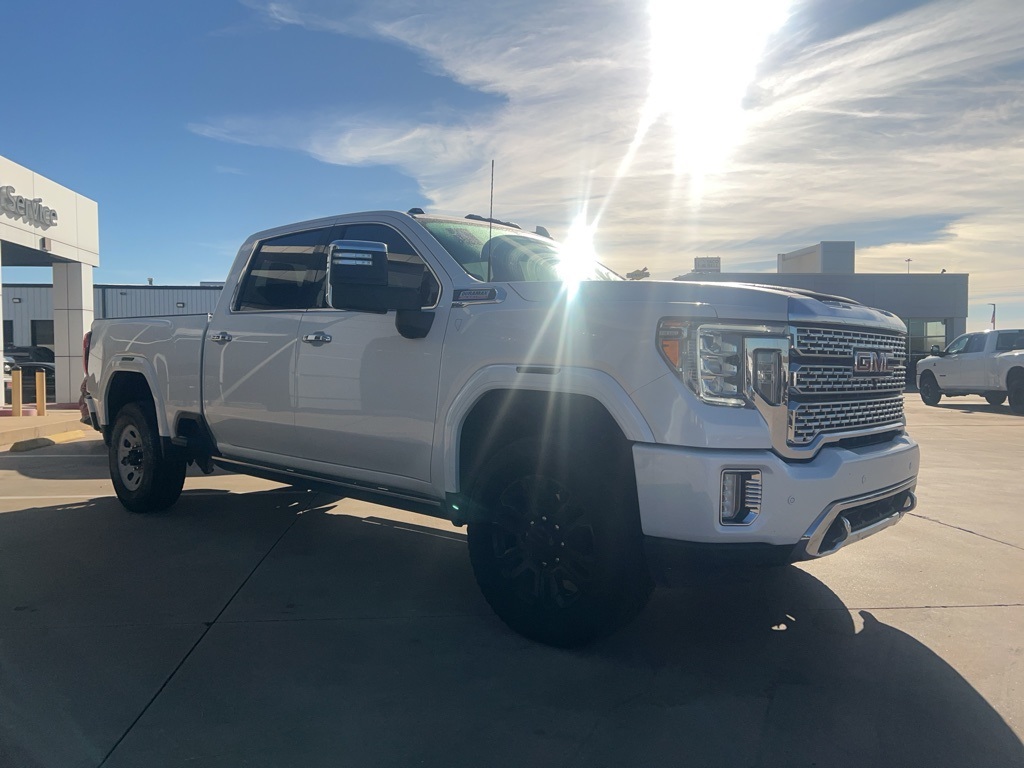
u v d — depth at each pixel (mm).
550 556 3432
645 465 3064
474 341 3654
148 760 2594
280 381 4672
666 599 4258
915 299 33031
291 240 4895
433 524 5934
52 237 16359
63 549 5098
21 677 3203
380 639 3646
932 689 3186
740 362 3061
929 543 5414
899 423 3947
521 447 3455
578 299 3340
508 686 3170
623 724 2875
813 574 4703
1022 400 16125
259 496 6906
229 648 3520
